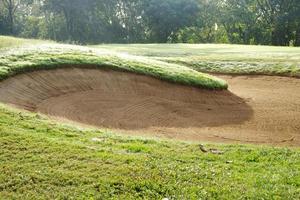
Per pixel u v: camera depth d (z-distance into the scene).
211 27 65.69
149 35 65.50
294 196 6.75
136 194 6.61
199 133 12.01
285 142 11.47
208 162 8.13
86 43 55.56
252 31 61.31
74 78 14.45
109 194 6.55
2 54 14.65
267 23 59.84
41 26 67.81
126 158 7.81
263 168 8.00
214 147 9.34
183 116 13.68
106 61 16.17
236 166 8.00
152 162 7.76
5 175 6.89
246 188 6.96
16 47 16.78
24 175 6.93
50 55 15.39
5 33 63.72
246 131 12.52
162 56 26.03
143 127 12.16
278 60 22.73
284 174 7.65
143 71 16.23
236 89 18.47
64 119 11.38
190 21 60.97
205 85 16.50
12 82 12.61
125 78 15.59
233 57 24.44
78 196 6.43
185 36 64.44
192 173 7.43
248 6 60.94
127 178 7.02
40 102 12.22
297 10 55.81
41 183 6.75
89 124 11.61
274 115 14.35
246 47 33.94
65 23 65.31
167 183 6.98
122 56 17.91
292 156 8.88
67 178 6.91
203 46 35.81
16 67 13.34
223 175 7.47
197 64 22.81
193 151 8.85
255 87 19.00
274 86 18.98
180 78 16.44
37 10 67.50
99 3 61.88
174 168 7.59
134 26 65.75
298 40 58.69
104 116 12.54
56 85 13.62
